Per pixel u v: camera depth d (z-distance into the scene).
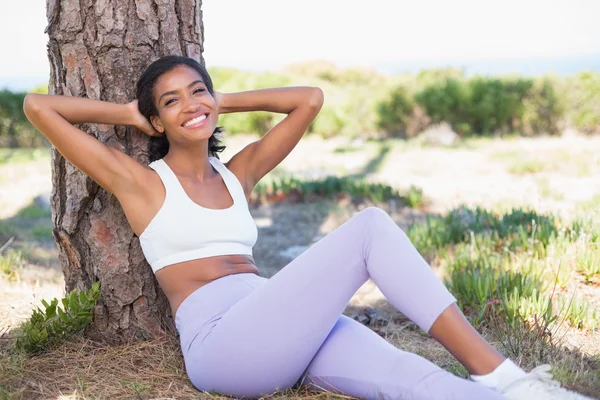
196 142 2.78
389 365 2.37
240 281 2.68
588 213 5.53
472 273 4.16
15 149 15.16
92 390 2.63
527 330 3.34
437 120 15.77
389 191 8.44
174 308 2.74
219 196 2.84
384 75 28.33
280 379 2.48
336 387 2.49
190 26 3.21
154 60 3.07
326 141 16.02
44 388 2.64
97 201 3.07
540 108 14.83
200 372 2.53
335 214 7.76
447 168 10.58
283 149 3.14
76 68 3.02
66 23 3.00
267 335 2.40
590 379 2.74
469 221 6.04
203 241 2.70
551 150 11.53
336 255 2.43
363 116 16.36
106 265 3.08
